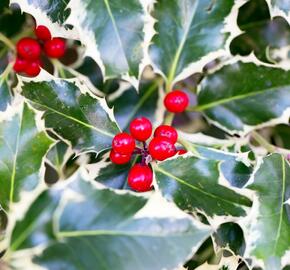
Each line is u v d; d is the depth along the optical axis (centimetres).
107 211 17
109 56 22
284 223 21
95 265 16
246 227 21
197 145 23
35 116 20
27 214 17
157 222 17
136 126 21
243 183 22
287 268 22
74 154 23
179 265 17
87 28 22
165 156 21
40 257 17
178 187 21
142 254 17
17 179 20
